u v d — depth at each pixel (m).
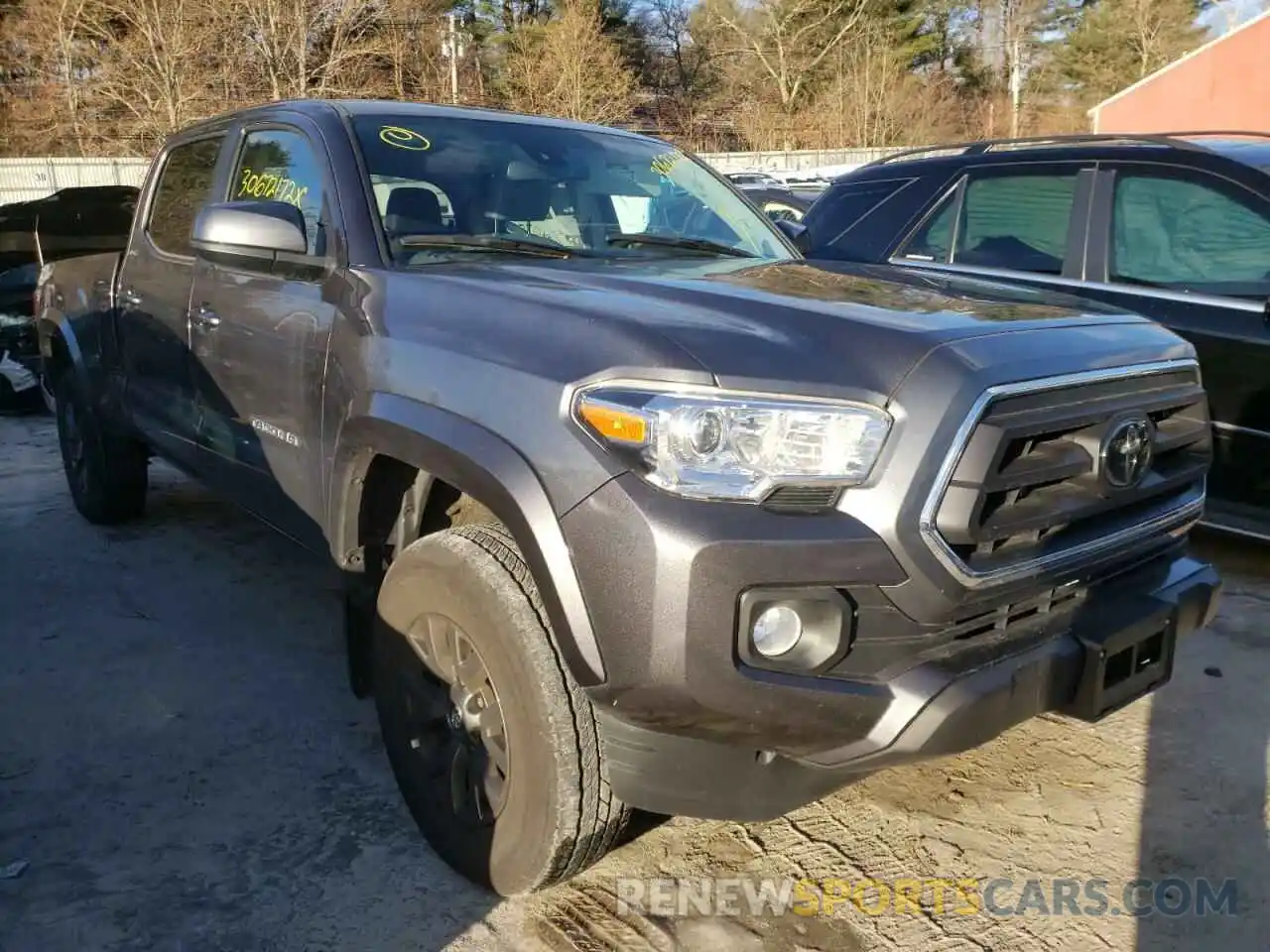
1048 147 5.54
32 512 6.14
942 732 2.30
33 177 27.19
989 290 3.15
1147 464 2.68
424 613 2.81
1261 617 4.52
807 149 40.25
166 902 2.80
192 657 4.24
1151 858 3.00
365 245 3.31
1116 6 49.03
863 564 2.25
